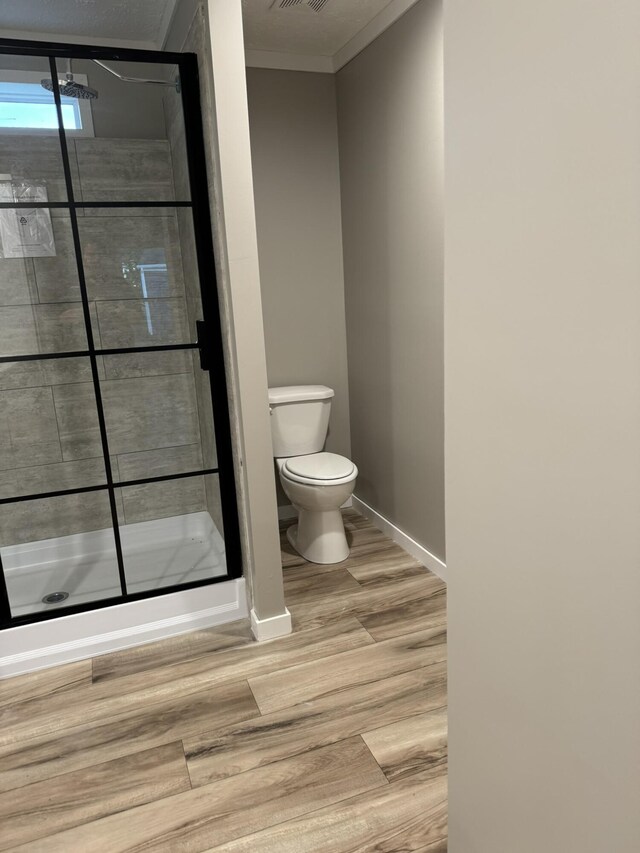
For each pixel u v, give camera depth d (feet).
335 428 11.23
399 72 7.97
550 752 2.75
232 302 6.34
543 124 2.31
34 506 7.49
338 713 5.92
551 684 2.68
